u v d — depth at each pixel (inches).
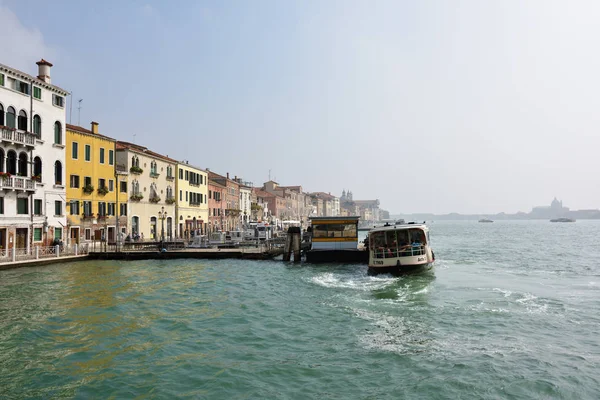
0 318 551.8
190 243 1729.8
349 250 1200.2
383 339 465.1
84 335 480.7
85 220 1493.6
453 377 359.3
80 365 391.5
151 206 1898.4
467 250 1841.8
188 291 761.6
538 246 2130.9
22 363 395.5
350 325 522.6
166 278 922.1
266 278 932.6
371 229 947.3
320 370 379.2
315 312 593.6
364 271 1044.5
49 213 1311.5
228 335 484.7
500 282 860.0
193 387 345.7
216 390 340.2
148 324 529.3
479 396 326.0
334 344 450.3
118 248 1374.3
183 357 413.1
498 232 4448.8
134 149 1766.7
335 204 6727.4
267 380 359.3
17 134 1183.6
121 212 1689.2
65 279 886.4
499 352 419.2
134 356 415.2
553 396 326.3
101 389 341.4
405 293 724.7
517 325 517.3
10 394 332.5
